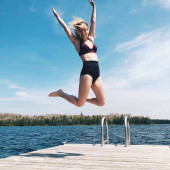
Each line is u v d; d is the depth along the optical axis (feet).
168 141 60.39
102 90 11.11
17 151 42.83
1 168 9.54
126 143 17.47
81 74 10.57
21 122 631.56
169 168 9.39
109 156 12.76
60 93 11.31
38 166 9.98
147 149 15.79
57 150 15.53
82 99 10.54
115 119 533.96
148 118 585.22
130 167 9.68
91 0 11.73
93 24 11.41
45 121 636.89
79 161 11.21
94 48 10.98
